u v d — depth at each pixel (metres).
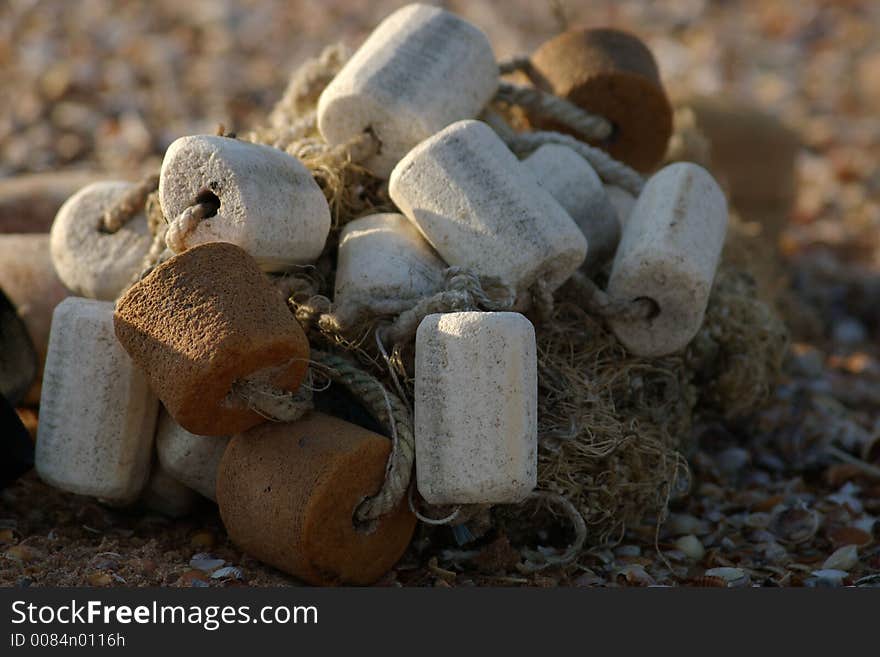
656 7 2.52
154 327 0.84
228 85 1.90
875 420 1.15
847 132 2.04
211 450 0.90
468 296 0.87
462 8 2.36
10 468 0.92
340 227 0.96
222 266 0.84
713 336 1.02
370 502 0.86
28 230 1.17
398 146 0.97
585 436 0.91
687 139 1.22
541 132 1.04
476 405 0.84
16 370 0.99
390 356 0.89
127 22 2.10
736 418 1.10
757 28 2.48
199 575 0.86
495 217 0.90
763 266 1.23
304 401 0.87
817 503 1.01
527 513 0.91
